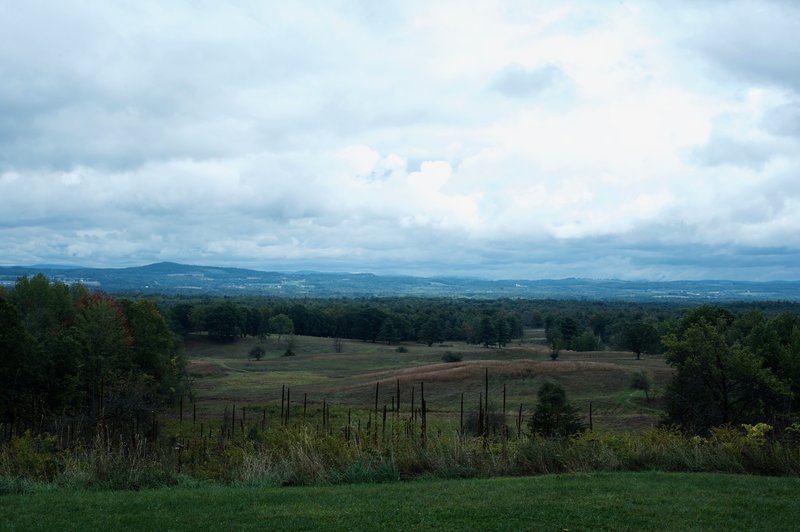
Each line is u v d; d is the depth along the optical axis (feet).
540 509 27.45
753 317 186.19
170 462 39.34
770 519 26.13
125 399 111.24
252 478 35.60
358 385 244.22
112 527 24.88
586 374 234.79
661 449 40.70
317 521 25.62
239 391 243.81
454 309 570.05
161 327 192.13
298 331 476.13
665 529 24.58
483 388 225.15
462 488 32.27
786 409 109.19
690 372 113.50
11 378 118.42
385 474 36.35
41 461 36.99
